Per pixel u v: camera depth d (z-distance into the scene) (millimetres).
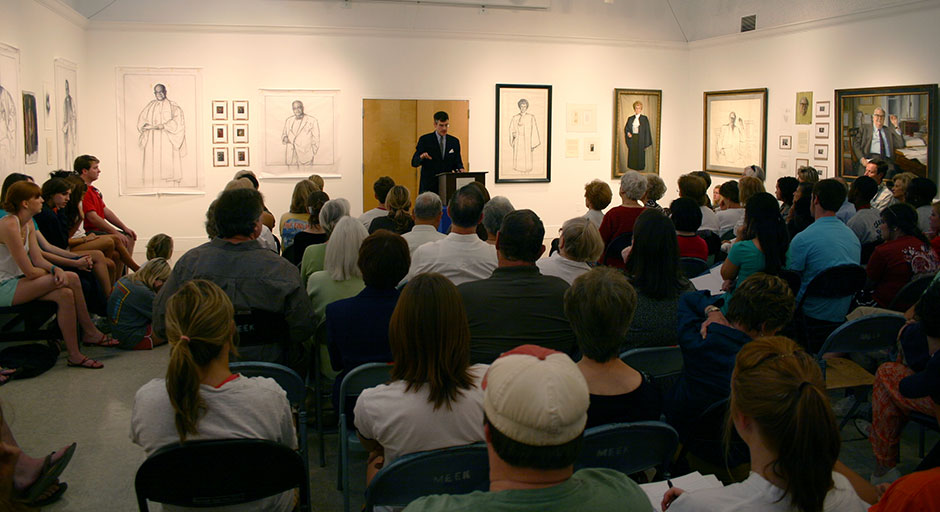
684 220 4492
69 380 4836
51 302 4980
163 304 3279
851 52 8914
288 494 2330
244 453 2004
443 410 2115
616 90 11484
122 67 9383
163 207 9758
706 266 4508
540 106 11148
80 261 5484
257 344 3387
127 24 9312
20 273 4988
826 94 9312
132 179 9602
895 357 3750
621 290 2225
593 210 5891
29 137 7035
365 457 3725
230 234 3336
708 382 2609
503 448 1310
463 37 10633
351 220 3771
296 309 3369
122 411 4332
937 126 7840
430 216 4527
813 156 9578
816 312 4262
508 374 1314
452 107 10711
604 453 2193
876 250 4551
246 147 9961
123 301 5430
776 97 10172
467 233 3725
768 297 2510
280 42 9906
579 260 3615
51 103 7797
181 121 9680
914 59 8102
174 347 1979
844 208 6371
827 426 1383
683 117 12031
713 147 11547
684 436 2732
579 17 11148
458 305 2137
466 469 2086
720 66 11250
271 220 6711
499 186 11133
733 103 10977
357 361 3023
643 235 3072
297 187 6066
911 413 3125
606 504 1350
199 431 2043
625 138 11695
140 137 9555
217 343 2053
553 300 2922
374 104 10367
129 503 3275
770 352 1530
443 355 2107
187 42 9570
